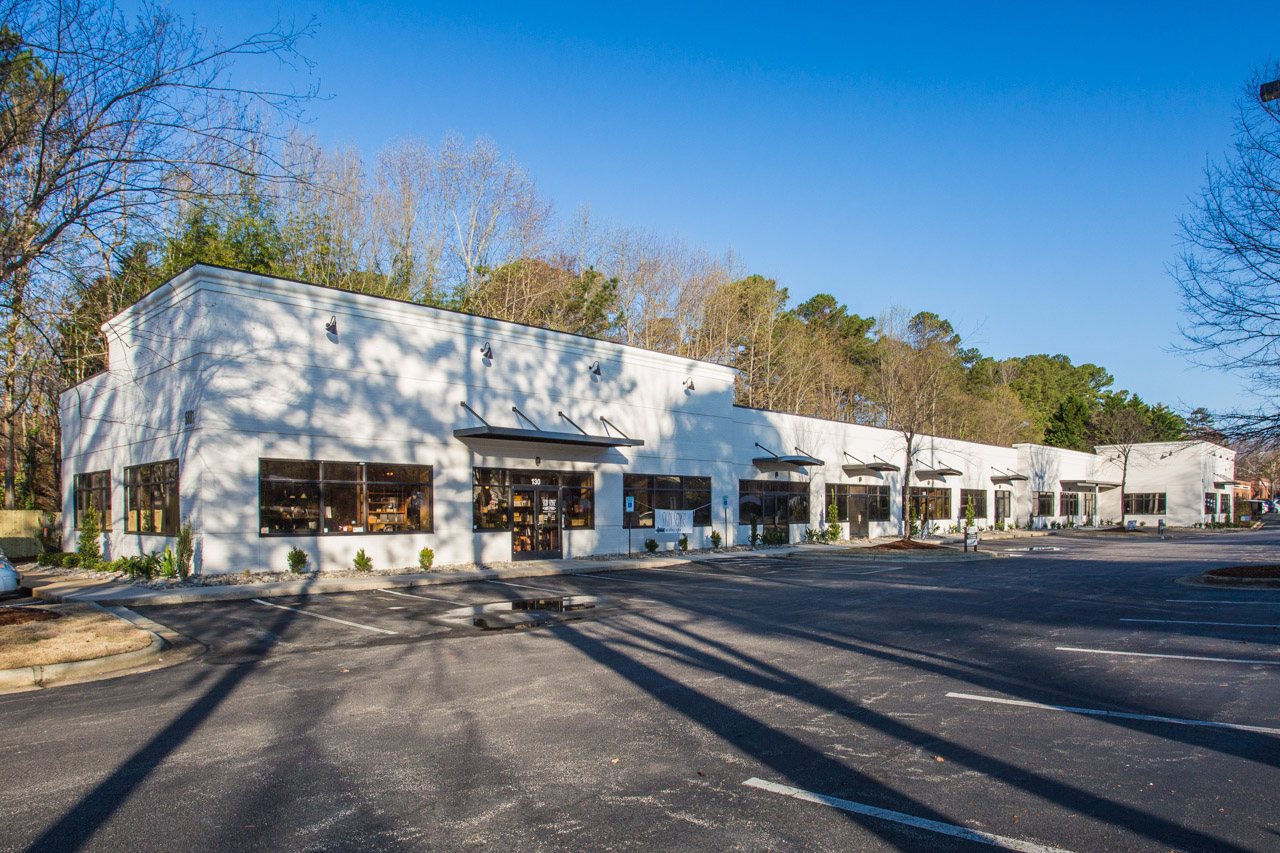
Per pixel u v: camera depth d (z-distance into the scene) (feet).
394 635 36.45
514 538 74.18
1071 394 235.61
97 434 76.79
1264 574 58.18
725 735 20.65
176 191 37.63
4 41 33.53
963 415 189.06
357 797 16.38
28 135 36.11
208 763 18.60
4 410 94.73
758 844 14.12
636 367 88.02
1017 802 16.08
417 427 67.10
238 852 13.85
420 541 66.64
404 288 120.88
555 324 133.90
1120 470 205.05
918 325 146.30
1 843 14.23
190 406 56.85
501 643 34.14
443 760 18.70
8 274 36.65
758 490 105.50
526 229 133.08
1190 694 24.99
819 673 27.99
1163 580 62.95
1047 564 81.76
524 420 75.31
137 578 57.88
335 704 23.98
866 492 127.34
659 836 14.46
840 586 58.49
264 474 58.03
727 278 171.01
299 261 111.04
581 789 16.83
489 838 14.38
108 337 72.38
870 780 17.37
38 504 111.65
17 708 24.17
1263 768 18.08
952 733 20.85
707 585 59.00
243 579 55.16
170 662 31.09
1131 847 13.94
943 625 39.04
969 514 139.03
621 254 156.97
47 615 39.78
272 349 59.00
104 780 17.48
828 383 184.75
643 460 88.02
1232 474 226.38
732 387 101.65
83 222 38.04
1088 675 27.71
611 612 43.70
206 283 56.08
